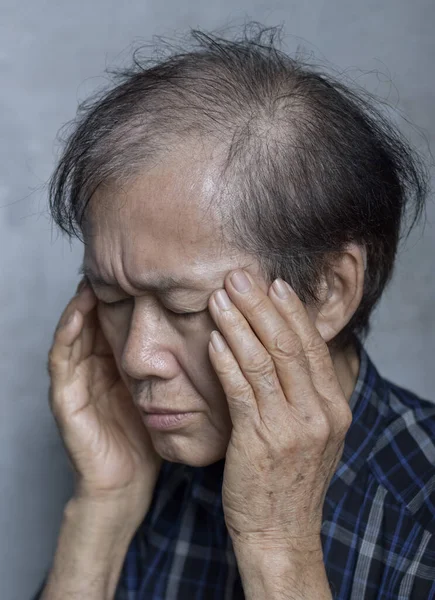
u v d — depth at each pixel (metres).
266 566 1.30
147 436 1.69
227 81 1.27
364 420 1.53
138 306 1.29
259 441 1.27
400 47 2.28
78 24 2.09
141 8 2.11
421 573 1.43
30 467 2.17
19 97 2.07
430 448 1.54
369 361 1.58
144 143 1.22
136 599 1.69
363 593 1.45
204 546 1.65
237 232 1.22
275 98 1.27
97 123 1.29
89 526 1.65
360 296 1.35
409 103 2.29
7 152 2.07
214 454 1.38
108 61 2.11
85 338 1.65
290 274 1.27
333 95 1.36
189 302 1.24
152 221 1.21
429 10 2.29
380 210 1.39
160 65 1.35
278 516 1.31
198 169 1.21
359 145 1.34
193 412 1.34
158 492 1.72
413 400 1.64
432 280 2.37
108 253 1.26
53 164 2.10
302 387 1.27
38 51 2.07
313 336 1.29
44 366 2.14
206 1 2.14
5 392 2.13
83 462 1.66
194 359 1.29
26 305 2.12
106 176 1.23
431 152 2.30
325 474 1.33
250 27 2.16
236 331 1.24
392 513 1.47
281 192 1.24
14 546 2.19
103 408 1.68
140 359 1.29
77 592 1.63
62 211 1.37
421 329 2.39
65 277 2.12
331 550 1.47
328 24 2.22
